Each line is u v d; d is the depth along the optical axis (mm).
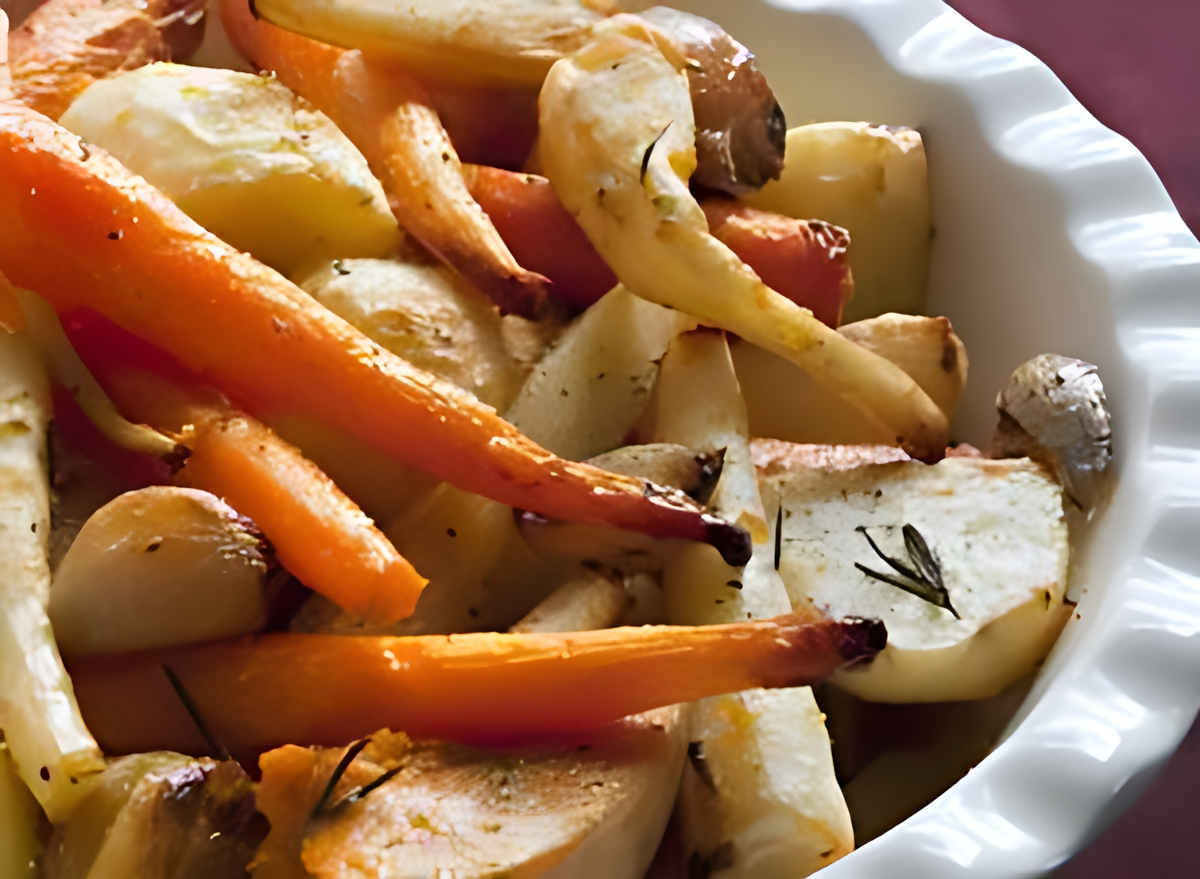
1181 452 257
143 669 232
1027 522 267
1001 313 315
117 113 285
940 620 258
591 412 276
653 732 232
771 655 226
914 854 208
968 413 324
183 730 231
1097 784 215
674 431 271
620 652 227
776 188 320
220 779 217
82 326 259
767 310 269
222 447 244
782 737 237
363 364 246
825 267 292
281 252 285
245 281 247
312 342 246
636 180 271
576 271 296
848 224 321
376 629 247
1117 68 432
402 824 220
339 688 230
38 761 220
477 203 291
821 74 345
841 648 226
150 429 250
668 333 282
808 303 295
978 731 264
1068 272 294
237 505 242
